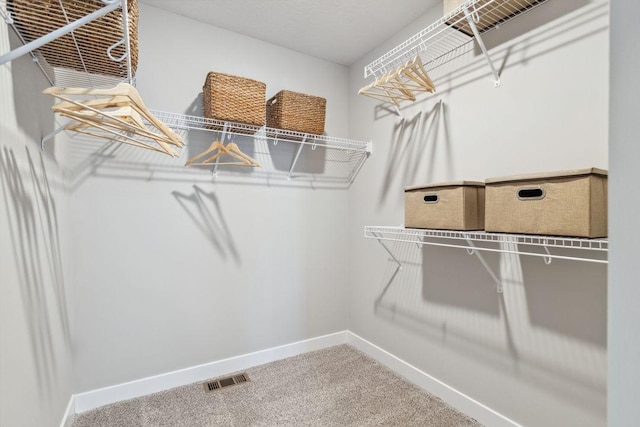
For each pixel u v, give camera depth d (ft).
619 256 1.31
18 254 3.77
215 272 7.72
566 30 4.81
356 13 7.18
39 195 4.46
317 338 9.14
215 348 7.72
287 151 8.66
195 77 7.45
